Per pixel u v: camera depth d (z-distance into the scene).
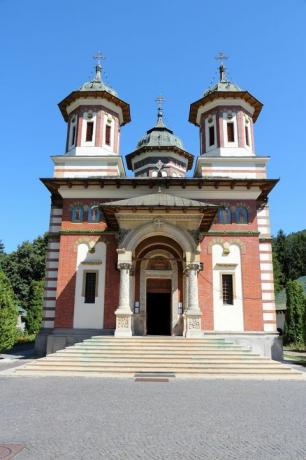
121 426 8.56
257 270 25.53
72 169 29.19
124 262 22.39
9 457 6.56
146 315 25.73
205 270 25.45
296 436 7.93
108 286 25.27
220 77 32.56
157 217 23.02
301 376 16.44
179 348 19.08
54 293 26.75
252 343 24.20
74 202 26.89
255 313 24.78
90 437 7.75
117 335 21.03
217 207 22.69
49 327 26.19
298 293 39.16
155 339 20.08
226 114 30.47
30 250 61.47
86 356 18.30
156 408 10.34
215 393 12.69
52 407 10.38
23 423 8.75
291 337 38.06
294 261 72.81
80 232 26.20
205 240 26.00
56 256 27.53
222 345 19.55
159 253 25.91
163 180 26.53
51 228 28.05
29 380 15.18
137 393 12.51
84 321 24.72
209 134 30.91
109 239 26.14
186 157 35.34
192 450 7.04
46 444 7.30
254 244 25.98
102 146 29.92
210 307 24.83
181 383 14.74
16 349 31.59
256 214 26.62
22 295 59.75
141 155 34.81
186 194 26.94
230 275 25.53
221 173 29.06
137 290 25.42
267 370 17.06
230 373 16.77
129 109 32.12
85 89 30.92
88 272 25.66
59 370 16.95
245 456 6.74
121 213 23.06
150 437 7.79
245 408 10.45
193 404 10.90
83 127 30.27
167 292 25.80
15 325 24.58
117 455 6.75
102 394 12.28
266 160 29.17
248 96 30.56
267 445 7.35
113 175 28.91
